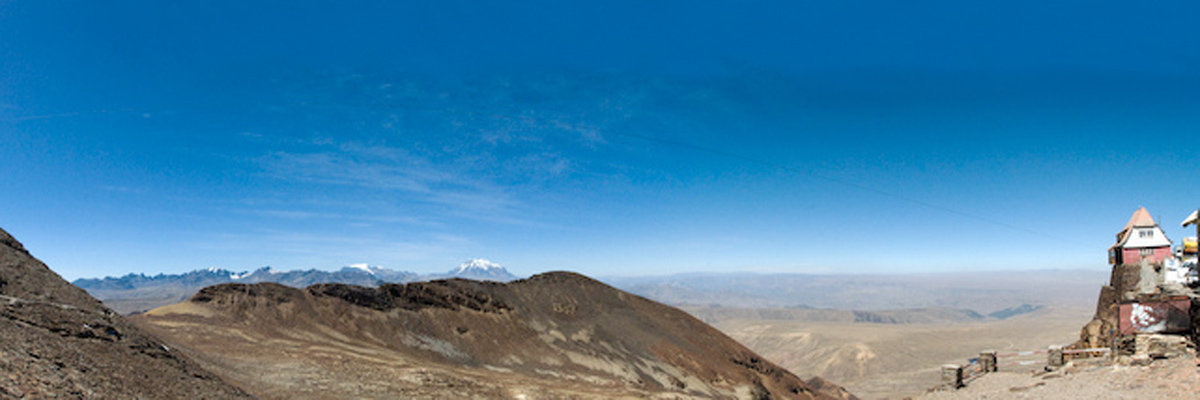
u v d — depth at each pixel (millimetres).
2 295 39469
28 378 24672
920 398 45562
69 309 41594
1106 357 41812
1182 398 26484
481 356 115312
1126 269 67312
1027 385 38906
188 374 40250
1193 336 36094
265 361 62875
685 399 89375
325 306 106938
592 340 139250
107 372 31312
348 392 53375
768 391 147125
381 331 108750
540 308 147625
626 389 99500
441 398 57969
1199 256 43438
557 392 74375
